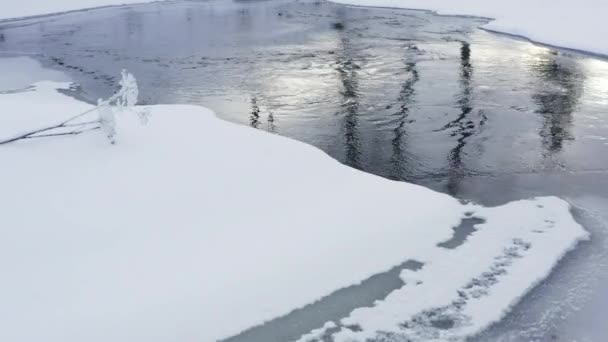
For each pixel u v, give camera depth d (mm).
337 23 24766
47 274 4949
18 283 4809
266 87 13820
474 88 13094
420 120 10820
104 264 5133
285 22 25641
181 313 4617
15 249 5176
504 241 5895
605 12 21906
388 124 10609
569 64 15375
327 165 7539
